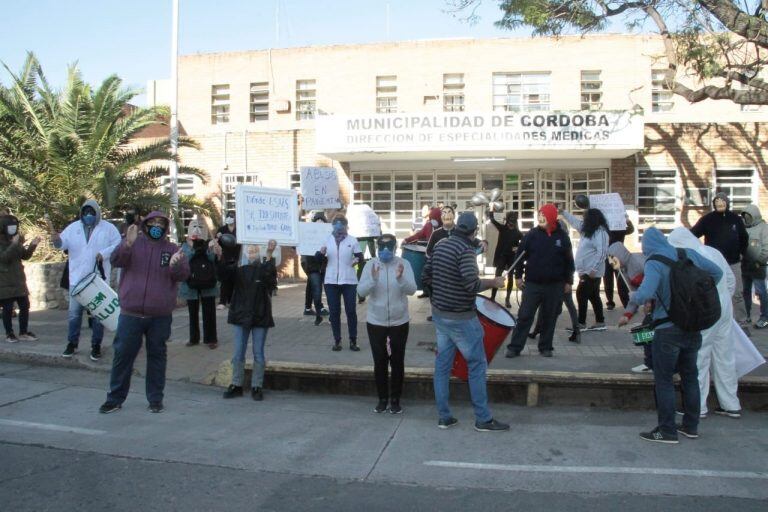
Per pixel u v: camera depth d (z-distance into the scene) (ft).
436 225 36.22
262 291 24.80
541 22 36.47
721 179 52.70
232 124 72.84
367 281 22.66
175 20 47.52
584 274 31.86
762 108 63.62
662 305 19.42
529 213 54.90
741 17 29.45
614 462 18.20
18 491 15.78
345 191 56.24
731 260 31.22
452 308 20.58
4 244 30.25
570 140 47.83
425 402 24.72
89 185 43.96
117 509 14.87
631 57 64.90
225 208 58.34
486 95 66.64
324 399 25.09
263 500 15.49
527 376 24.02
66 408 22.81
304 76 71.10
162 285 22.21
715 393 23.31
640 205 53.36
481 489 16.29
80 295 24.94
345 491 16.12
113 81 46.16
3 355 28.94
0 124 44.16
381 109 69.10
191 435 20.25
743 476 17.08
